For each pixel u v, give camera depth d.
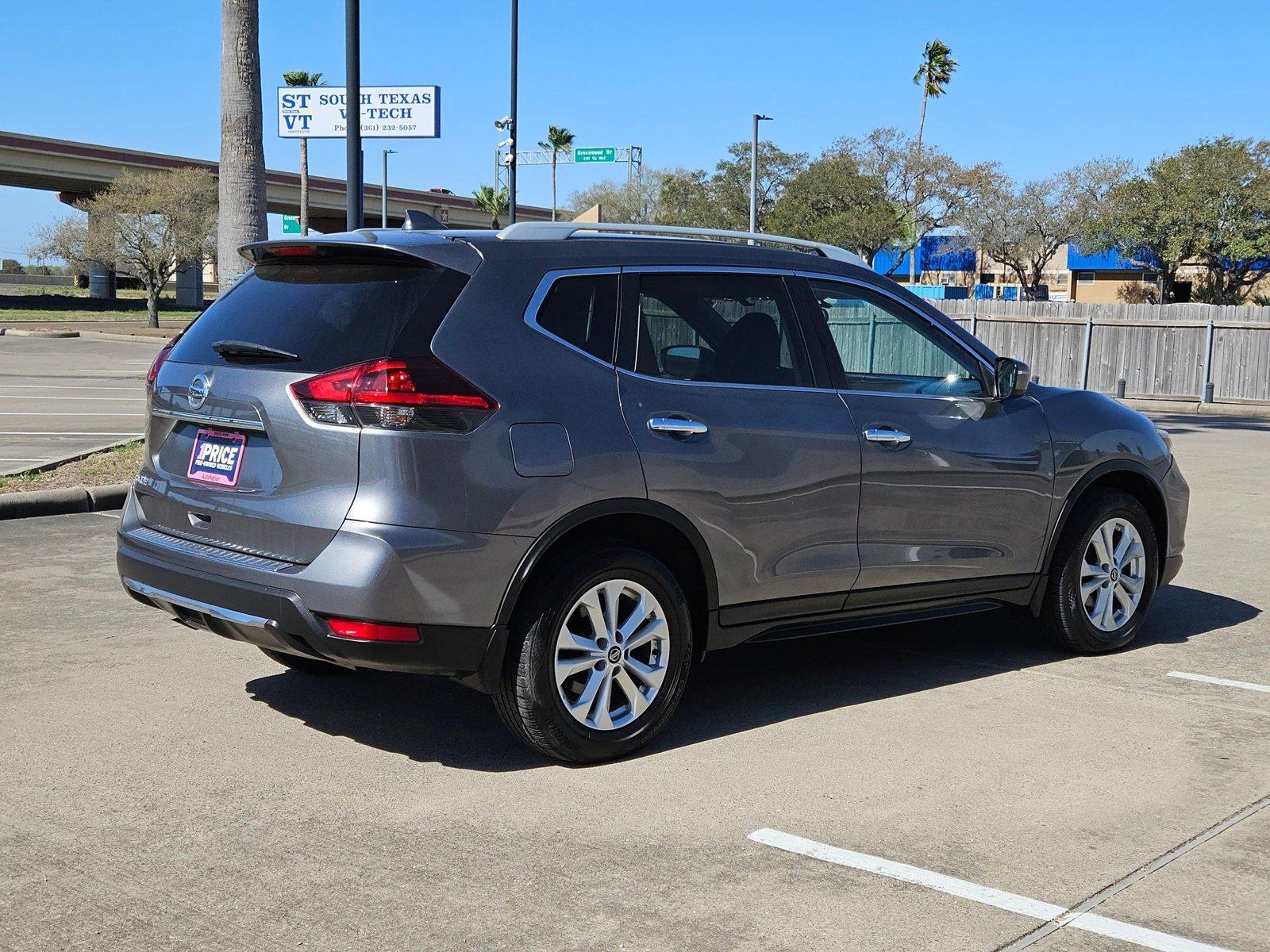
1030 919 3.35
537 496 4.22
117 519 9.38
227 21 14.48
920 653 6.12
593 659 4.43
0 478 10.30
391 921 3.29
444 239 4.41
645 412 4.52
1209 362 25.17
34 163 65.12
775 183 66.75
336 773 4.39
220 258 14.86
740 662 5.94
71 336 39.16
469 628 4.16
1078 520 5.90
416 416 4.05
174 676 5.50
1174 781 4.39
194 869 3.60
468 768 4.45
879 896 3.47
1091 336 28.05
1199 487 12.04
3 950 3.12
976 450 5.43
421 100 15.76
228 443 4.43
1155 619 6.86
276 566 4.18
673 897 3.45
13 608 6.67
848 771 4.45
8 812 4.00
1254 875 3.64
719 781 4.34
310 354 4.25
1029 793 4.25
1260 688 5.55
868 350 5.29
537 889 3.49
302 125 15.98
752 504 4.75
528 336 4.35
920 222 66.88
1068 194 68.31
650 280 4.71
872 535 5.14
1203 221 56.12
